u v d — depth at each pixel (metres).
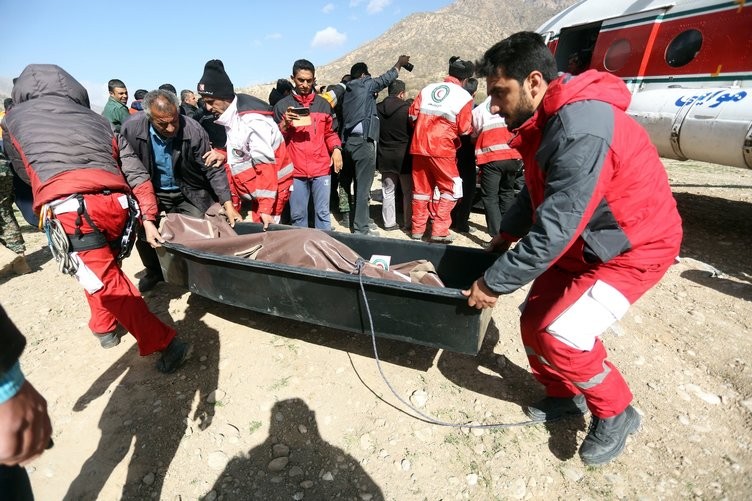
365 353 2.92
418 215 4.71
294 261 2.68
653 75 5.02
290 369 2.79
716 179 7.37
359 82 4.48
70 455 2.26
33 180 2.32
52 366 2.91
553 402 2.36
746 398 2.47
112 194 2.45
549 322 1.89
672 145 4.67
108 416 2.48
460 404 2.50
